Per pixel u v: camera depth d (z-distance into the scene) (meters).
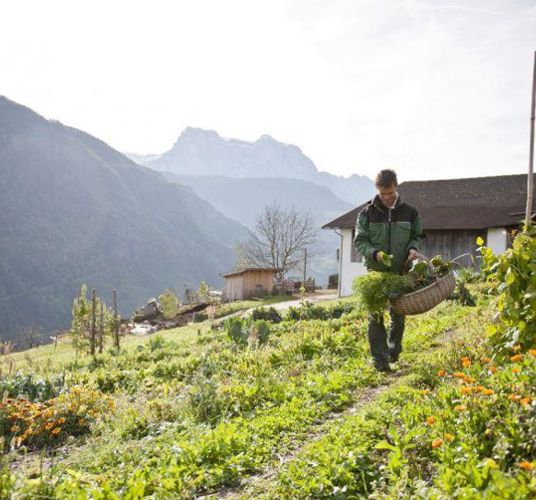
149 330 32.31
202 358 8.88
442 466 3.18
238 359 8.86
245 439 4.64
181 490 3.73
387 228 6.39
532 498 2.52
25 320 175.50
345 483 3.51
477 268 24.34
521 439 3.18
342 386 6.00
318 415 5.22
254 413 5.54
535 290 4.77
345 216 29.67
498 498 2.54
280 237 59.16
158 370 9.34
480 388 3.70
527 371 3.95
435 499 2.79
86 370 11.67
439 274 6.26
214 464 4.14
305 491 3.46
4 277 192.00
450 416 3.81
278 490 3.58
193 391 6.30
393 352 6.84
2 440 4.11
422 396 4.71
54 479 4.00
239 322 12.24
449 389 4.40
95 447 5.14
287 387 6.31
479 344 5.96
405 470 3.30
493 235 24.53
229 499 3.66
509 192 28.00
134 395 7.72
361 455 3.71
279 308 26.72
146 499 3.47
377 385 6.04
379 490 3.23
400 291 6.06
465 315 9.98
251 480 3.92
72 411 6.21
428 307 6.02
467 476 2.95
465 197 28.91
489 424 3.40
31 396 7.05
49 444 5.75
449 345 6.81
